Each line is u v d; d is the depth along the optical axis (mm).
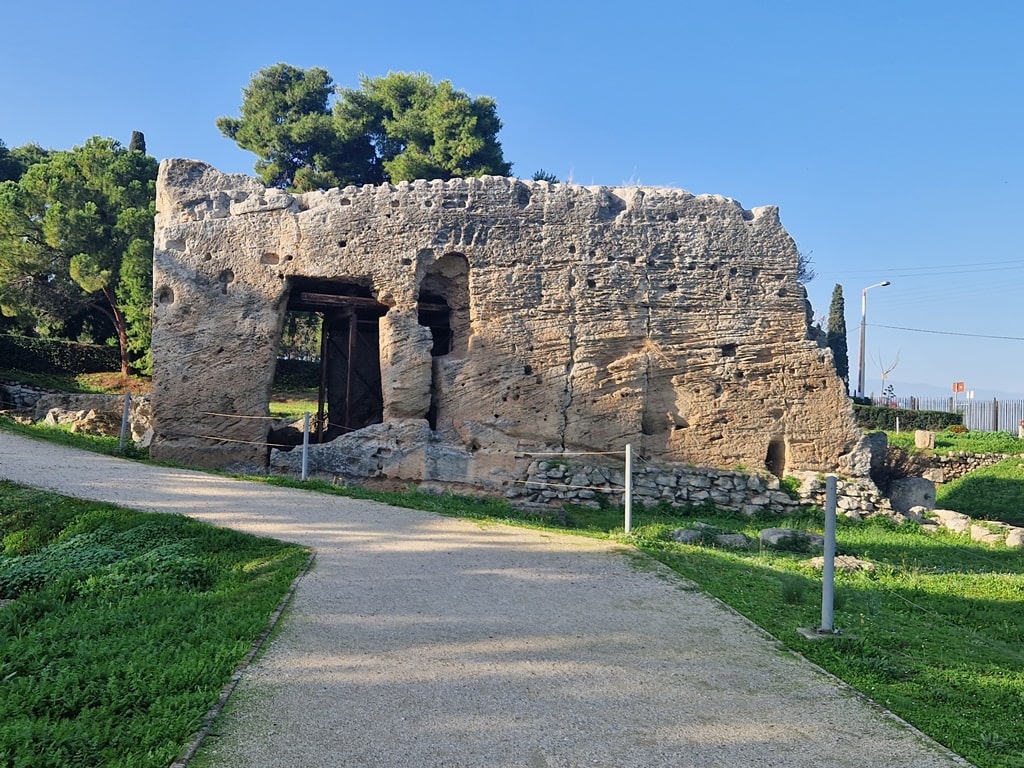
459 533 12492
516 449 18281
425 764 5398
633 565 11211
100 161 36000
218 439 18234
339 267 18547
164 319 18453
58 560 10133
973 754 5992
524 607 9062
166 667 6664
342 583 9492
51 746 5254
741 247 19438
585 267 18922
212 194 19000
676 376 18984
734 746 5930
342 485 17172
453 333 19422
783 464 19406
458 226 18750
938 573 13289
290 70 47938
